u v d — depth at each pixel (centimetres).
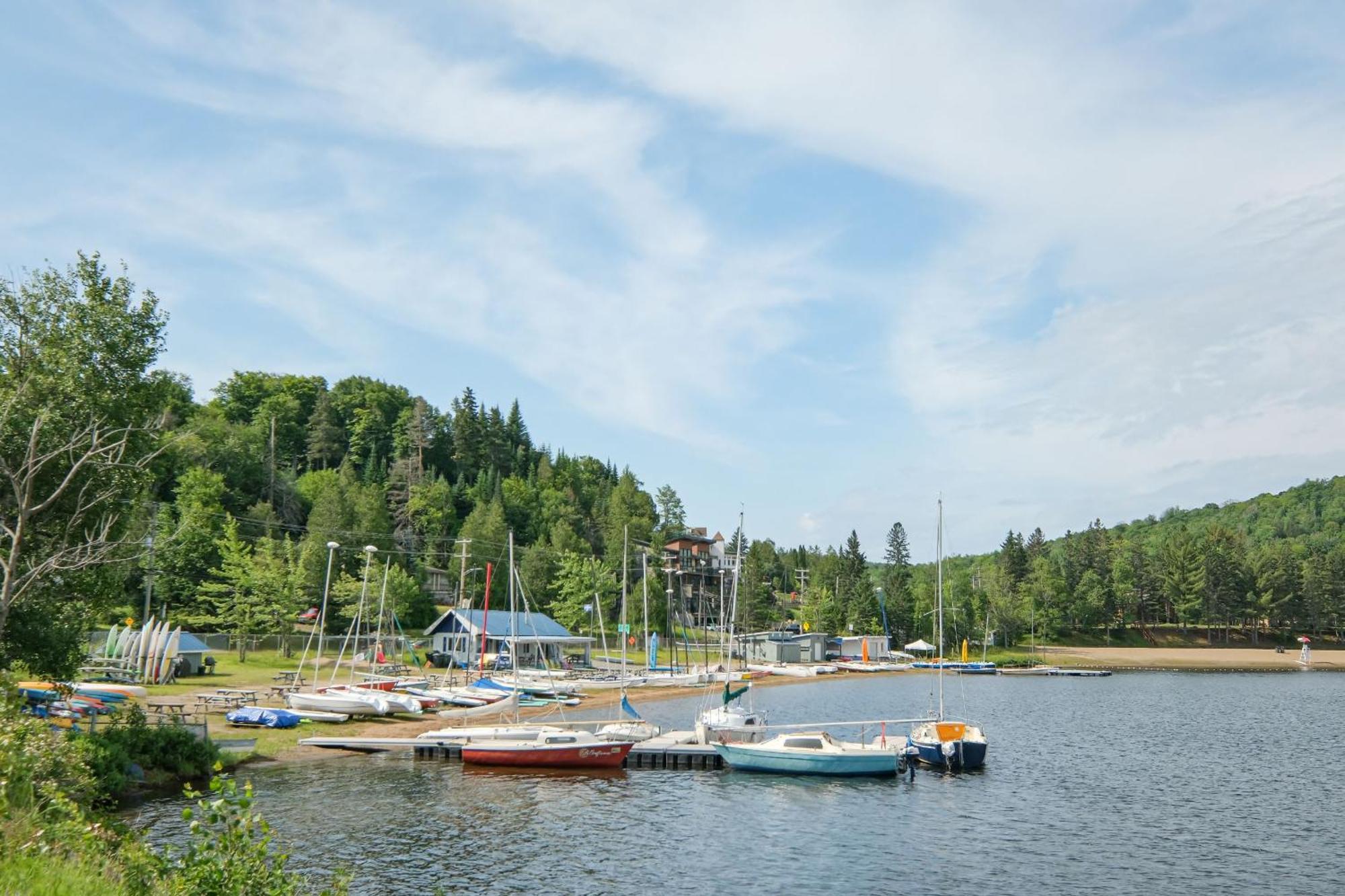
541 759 5247
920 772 5466
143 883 1622
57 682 4272
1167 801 4828
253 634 9712
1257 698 11375
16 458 4075
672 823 4125
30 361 4166
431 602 13475
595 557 17388
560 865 3450
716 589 19662
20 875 1473
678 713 8194
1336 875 3525
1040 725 8181
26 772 2084
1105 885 3375
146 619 7394
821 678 14000
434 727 6394
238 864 1598
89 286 4381
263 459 15488
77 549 4044
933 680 14138
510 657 10694
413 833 3800
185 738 4391
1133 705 10244
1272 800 4894
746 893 3198
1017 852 3781
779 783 5047
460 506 18325
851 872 3456
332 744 5572
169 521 9706
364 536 12562
